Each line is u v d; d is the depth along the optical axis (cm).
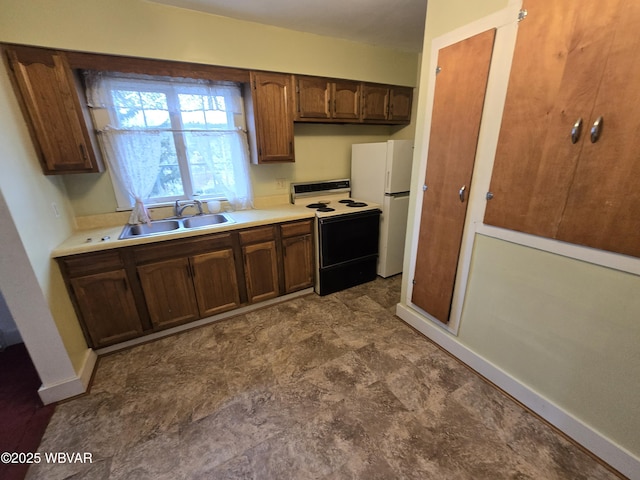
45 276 163
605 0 104
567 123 122
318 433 149
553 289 140
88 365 190
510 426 151
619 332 121
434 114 183
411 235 220
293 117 264
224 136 260
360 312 259
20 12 163
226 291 243
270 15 218
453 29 163
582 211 123
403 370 191
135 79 219
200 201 262
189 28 208
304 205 309
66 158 189
